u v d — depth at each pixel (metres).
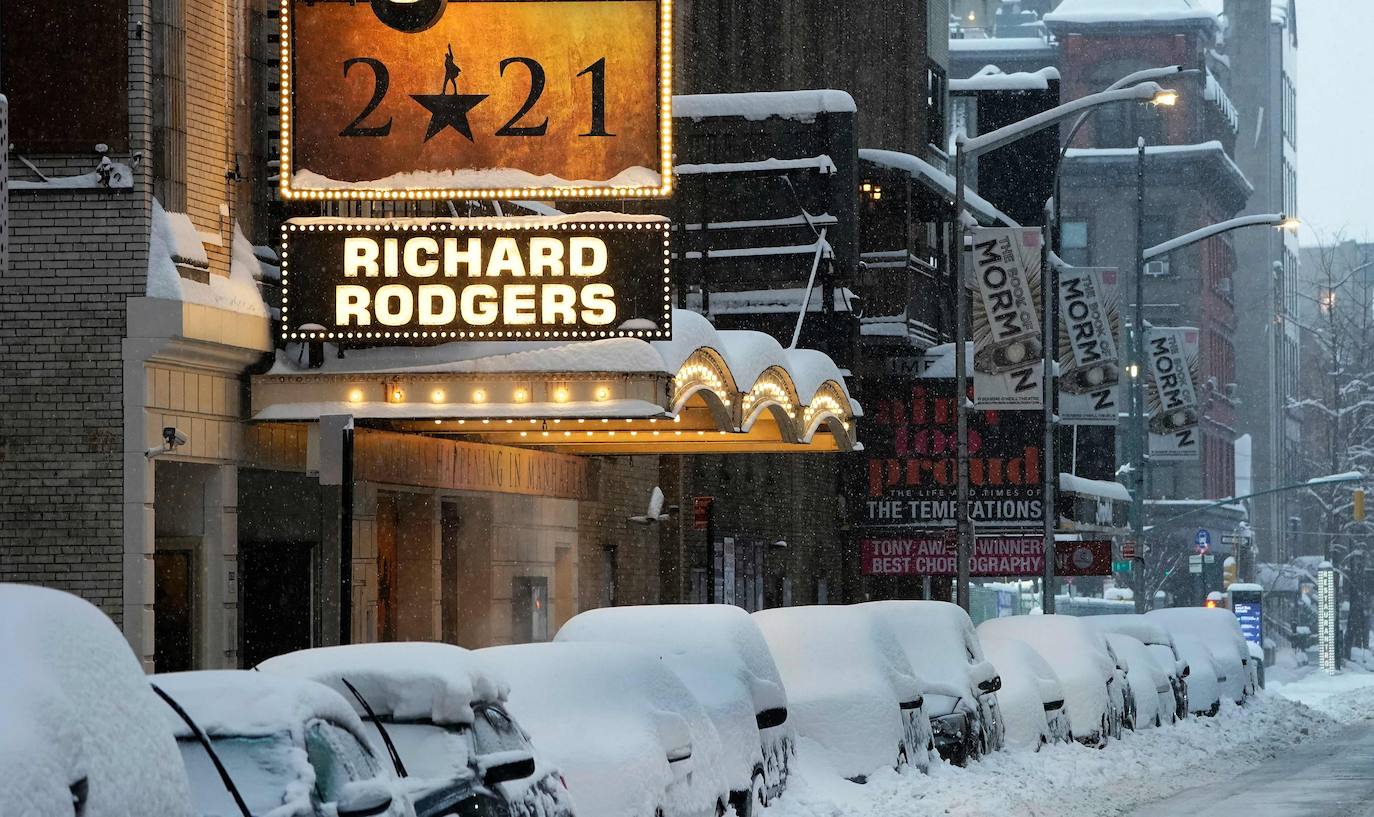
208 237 43.88
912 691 37.22
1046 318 69.50
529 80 45.72
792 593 83.62
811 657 35.66
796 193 68.50
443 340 45.16
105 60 41.62
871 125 93.62
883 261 79.69
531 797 19.42
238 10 45.94
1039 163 101.19
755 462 79.69
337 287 44.78
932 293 84.19
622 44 45.72
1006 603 135.00
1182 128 185.50
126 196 41.50
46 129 41.53
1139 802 38.72
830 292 70.88
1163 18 186.12
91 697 11.98
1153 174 182.50
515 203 56.12
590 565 65.19
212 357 43.28
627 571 68.38
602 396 45.44
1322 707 77.50
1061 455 94.38
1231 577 135.62
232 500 44.72
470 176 45.62
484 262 44.97
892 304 79.44
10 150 41.53
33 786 10.79
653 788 23.17
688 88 74.69
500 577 58.06
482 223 45.00
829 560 88.31
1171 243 90.00
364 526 49.34
